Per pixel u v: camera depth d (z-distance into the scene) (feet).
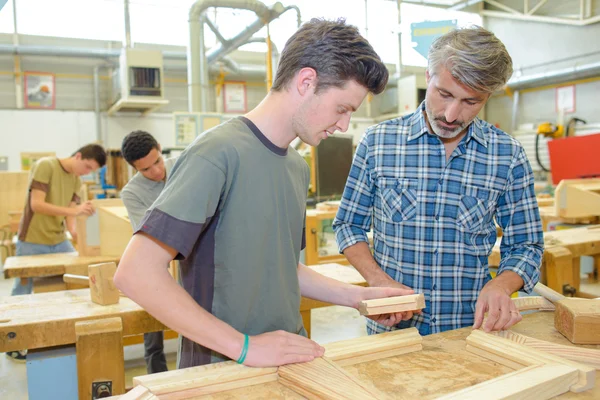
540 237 4.23
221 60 22.50
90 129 22.97
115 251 8.48
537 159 21.88
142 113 23.47
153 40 23.53
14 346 4.65
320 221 12.16
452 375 2.88
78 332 4.65
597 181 10.84
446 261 4.19
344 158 15.21
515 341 3.31
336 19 2.96
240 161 2.94
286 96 2.99
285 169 3.24
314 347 2.96
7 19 21.34
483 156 4.19
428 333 4.22
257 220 3.05
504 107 26.16
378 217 4.46
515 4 25.53
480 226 4.19
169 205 2.65
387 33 25.53
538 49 24.34
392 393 2.64
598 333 3.37
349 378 2.63
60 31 22.24
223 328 2.77
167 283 2.61
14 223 14.55
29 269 7.64
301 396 2.62
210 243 3.01
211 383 2.63
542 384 2.56
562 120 23.00
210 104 24.93
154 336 7.74
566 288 6.74
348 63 2.78
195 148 2.86
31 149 22.04
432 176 4.21
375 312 3.35
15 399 7.74
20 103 21.86
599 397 2.62
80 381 4.67
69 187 9.78
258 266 3.11
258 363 2.77
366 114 27.27
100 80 23.03
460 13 26.76
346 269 7.13
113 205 8.70
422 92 23.03
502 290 3.73
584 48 22.34
